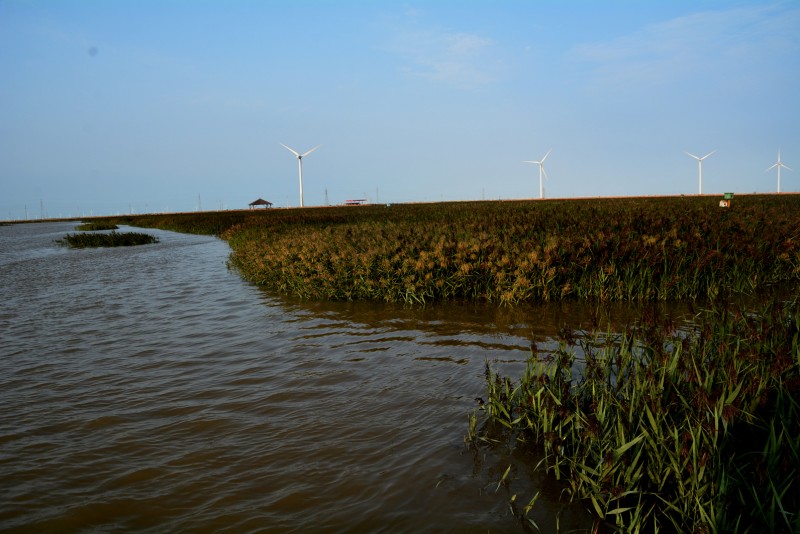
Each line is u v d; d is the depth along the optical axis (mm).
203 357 8688
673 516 3842
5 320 12109
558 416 5145
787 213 20641
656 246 13000
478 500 4148
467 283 13398
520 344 8797
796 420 4121
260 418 6016
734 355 4855
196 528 3918
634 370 5410
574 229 16828
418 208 52500
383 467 4734
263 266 16656
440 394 6570
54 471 4871
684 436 3850
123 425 5926
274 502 4230
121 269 22547
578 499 4133
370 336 9789
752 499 3605
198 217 79312
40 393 7062
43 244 44594
